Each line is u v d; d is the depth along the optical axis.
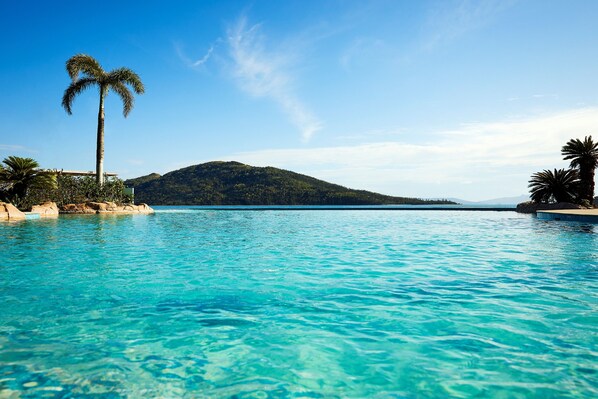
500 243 11.82
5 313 4.85
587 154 34.75
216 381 3.15
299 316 4.75
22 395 2.91
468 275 7.02
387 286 6.21
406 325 4.40
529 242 12.03
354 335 4.12
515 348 3.73
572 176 36.25
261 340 4.00
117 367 3.38
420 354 3.62
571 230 16.19
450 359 3.51
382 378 3.18
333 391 2.98
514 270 7.48
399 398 2.88
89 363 3.46
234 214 33.72
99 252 9.76
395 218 27.77
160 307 5.12
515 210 39.88
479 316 4.67
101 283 6.42
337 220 24.98
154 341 3.98
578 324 4.35
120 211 28.98
